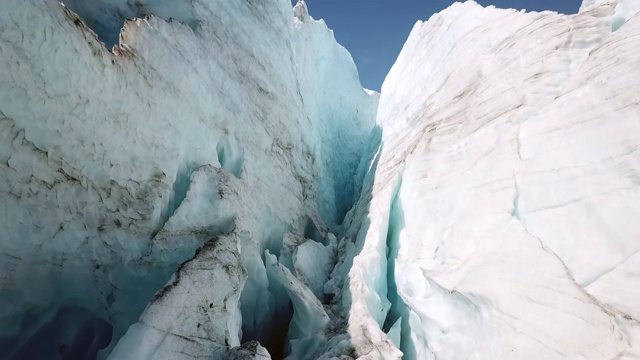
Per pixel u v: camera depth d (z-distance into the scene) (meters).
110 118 4.48
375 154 13.17
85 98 4.12
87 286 4.29
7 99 3.39
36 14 3.54
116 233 4.49
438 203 6.11
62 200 3.97
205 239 5.36
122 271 4.56
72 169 4.05
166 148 5.37
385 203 7.47
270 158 8.41
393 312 6.54
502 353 3.83
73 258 4.11
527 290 3.93
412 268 5.97
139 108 4.96
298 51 13.42
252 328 6.17
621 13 5.82
